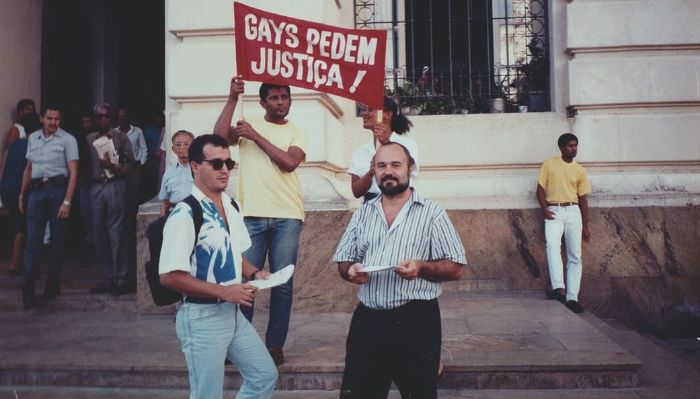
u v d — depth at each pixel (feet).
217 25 25.32
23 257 28.25
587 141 26.55
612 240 25.76
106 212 26.00
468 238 26.73
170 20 25.58
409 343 10.69
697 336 25.17
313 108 24.38
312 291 23.08
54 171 25.14
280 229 16.51
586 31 26.55
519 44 28.96
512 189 27.04
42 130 25.58
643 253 25.67
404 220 11.03
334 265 23.04
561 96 27.43
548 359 16.51
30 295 24.89
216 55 25.39
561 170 25.14
